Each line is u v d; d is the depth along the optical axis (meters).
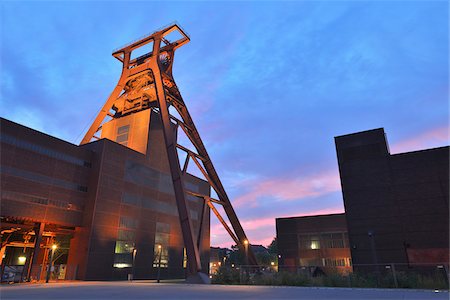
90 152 53.66
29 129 45.28
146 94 71.06
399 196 38.22
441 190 36.34
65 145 49.75
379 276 25.14
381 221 38.28
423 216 36.38
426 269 33.91
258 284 27.88
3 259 49.56
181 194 43.50
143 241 57.44
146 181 61.12
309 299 14.25
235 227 56.25
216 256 126.69
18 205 41.84
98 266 47.84
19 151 43.41
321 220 62.06
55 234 48.81
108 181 52.81
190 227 40.88
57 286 27.42
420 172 37.94
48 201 45.41
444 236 34.81
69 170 49.41
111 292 19.66
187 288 23.69
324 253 59.84
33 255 42.56
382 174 39.97
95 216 49.16
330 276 26.17
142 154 61.62
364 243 38.38
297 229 63.41
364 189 40.41
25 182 43.22
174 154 46.78
